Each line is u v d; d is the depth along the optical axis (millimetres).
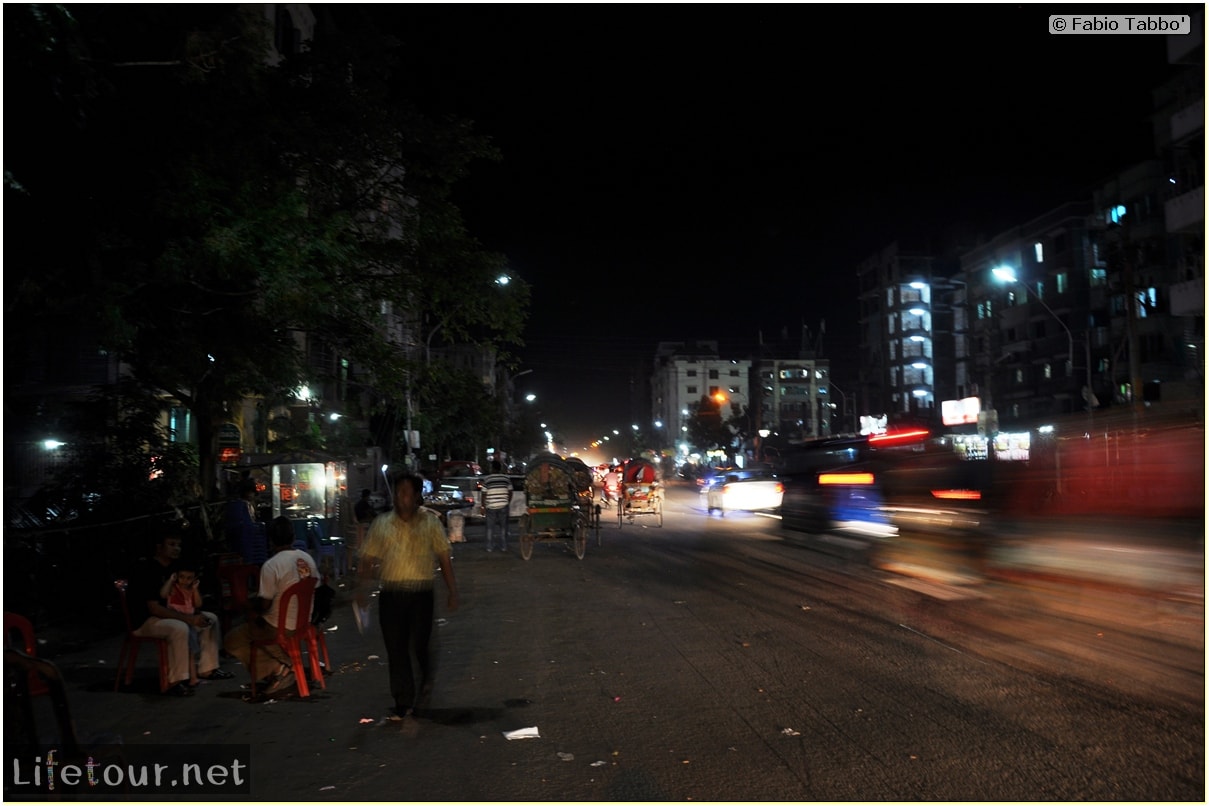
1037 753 5902
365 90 15805
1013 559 12469
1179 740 6113
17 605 10773
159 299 13500
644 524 29344
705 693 7684
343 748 6449
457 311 18797
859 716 6836
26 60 8609
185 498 16125
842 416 95312
